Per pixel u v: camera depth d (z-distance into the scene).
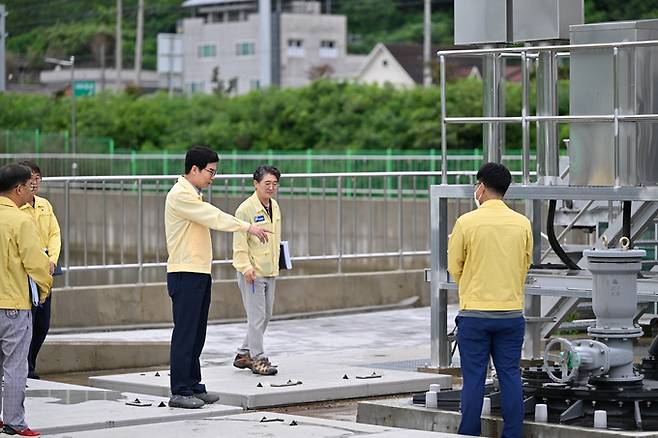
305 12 177.88
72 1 171.12
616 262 20.23
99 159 89.19
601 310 20.41
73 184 40.41
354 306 39.47
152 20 175.25
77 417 21.23
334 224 52.50
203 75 175.88
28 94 134.75
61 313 34.16
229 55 173.50
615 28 24.72
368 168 77.38
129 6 173.25
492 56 27.98
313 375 26.03
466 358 19.89
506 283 19.72
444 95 27.00
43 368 29.06
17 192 19.72
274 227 25.95
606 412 19.80
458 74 129.38
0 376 20.31
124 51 170.38
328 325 36.47
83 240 42.03
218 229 21.78
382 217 52.16
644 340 32.56
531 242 20.08
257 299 25.89
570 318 34.03
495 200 20.09
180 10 176.75
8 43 163.88
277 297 37.94
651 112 24.56
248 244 25.75
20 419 19.72
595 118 23.95
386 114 101.06
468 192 26.69
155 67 172.12
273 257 25.95
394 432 19.92
